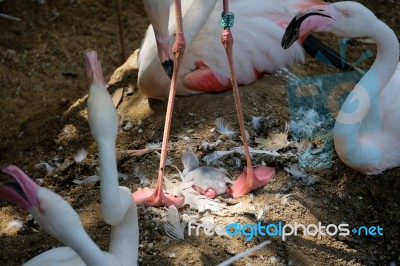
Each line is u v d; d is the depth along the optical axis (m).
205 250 3.61
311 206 3.90
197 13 4.36
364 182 4.05
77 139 4.67
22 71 5.85
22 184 2.61
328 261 3.67
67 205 2.66
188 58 4.57
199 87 4.60
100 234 3.78
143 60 4.55
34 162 4.61
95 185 4.17
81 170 4.36
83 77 5.84
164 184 4.01
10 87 5.68
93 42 6.15
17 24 6.29
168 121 3.77
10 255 3.77
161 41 3.99
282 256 3.62
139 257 3.60
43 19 6.35
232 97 4.61
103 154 2.84
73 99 5.57
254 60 4.68
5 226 4.02
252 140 4.29
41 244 3.82
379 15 6.08
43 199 2.61
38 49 6.07
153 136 4.45
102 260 2.71
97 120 2.81
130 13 6.45
